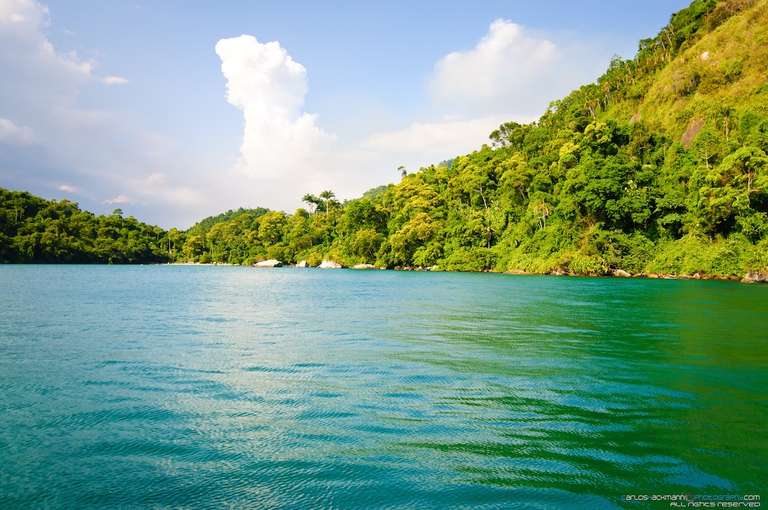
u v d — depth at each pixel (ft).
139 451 29.68
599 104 462.19
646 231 279.69
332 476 26.27
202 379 46.52
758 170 233.76
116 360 54.90
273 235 620.90
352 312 103.86
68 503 23.75
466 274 317.01
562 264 282.15
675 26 460.14
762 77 318.45
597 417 35.42
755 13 356.18
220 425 34.04
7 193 532.32
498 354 57.93
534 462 27.96
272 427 33.55
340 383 44.88
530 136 464.65
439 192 495.82
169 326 82.79
